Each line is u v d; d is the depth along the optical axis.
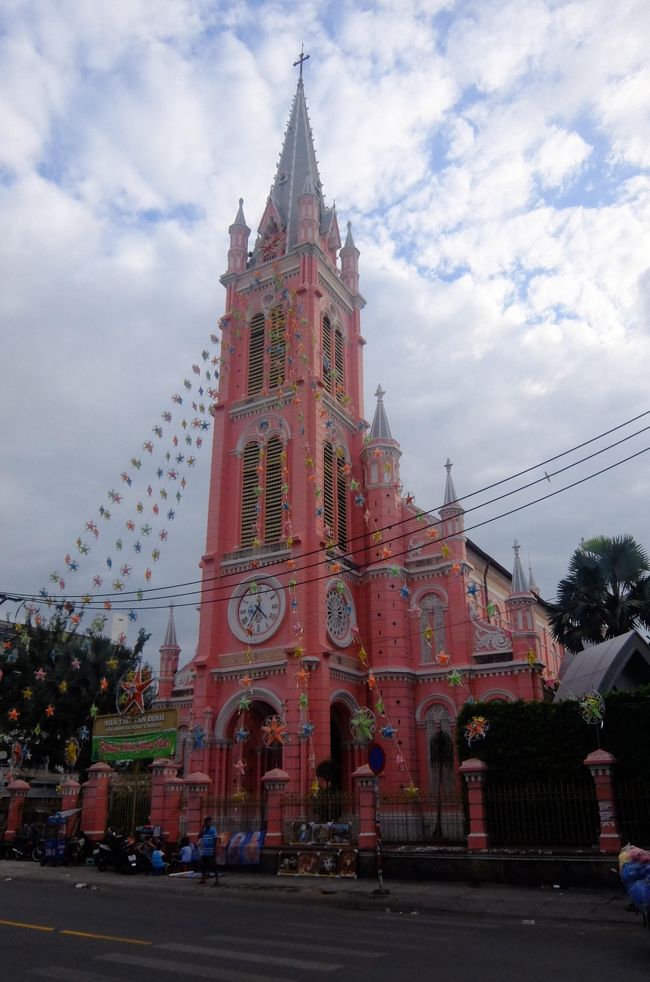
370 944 13.42
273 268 49.59
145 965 11.23
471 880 22.64
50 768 50.66
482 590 51.75
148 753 33.97
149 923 15.86
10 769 47.84
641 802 22.67
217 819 36.25
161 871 27.78
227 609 42.03
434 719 40.72
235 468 45.88
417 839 34.34
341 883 23.62
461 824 36.34
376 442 46.88
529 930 15.38
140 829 30.59
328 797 29.70
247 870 27.31
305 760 35.34
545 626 60.03
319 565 39.94
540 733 25.98
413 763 39.53
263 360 47.69
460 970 11.16
